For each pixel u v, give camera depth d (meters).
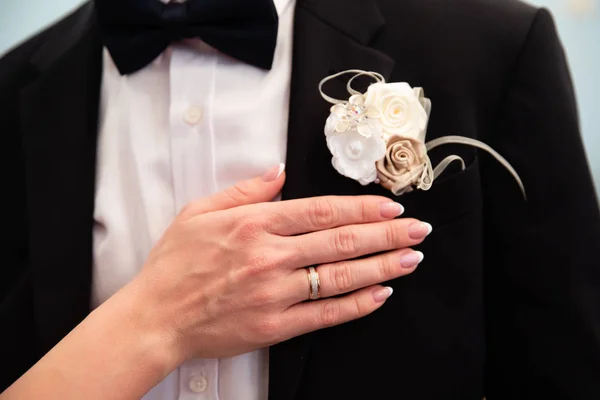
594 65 0.76
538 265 0.42
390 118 0.39
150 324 0.40
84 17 0.49
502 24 0.42
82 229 0.44
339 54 0.42
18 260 0.49
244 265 0.38
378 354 0.41
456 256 0.41
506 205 0.42
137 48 0.44
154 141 0.44
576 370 0.41
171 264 0.40
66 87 0.46
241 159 0.42
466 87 0.42
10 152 0.49
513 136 0.42
